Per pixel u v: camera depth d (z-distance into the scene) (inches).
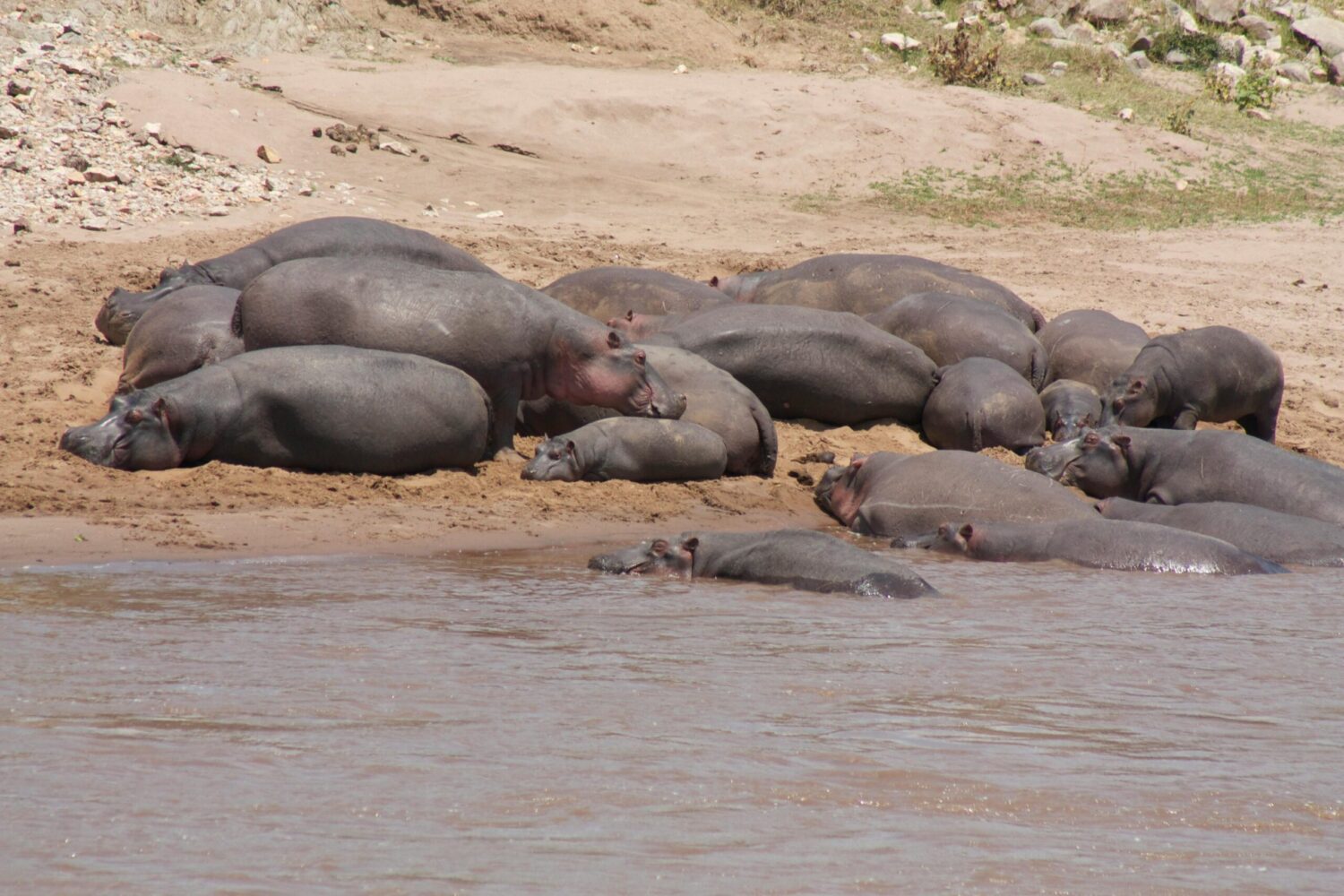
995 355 2262.6
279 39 4559.5
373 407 1742.1
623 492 1820.9
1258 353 2299.5
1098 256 3472.0
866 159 4178.2
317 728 840.9
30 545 1398.9
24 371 2138.3
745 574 1449.3
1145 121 4793.3
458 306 1872.5
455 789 741.3
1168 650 1156.5
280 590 1264.8
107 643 1034.1
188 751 788.0
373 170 3592.5
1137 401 2198.6
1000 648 1145.4
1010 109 4554.6
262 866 626.8
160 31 4387.3
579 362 1897.1
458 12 4975.4
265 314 1866.4
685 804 730.2
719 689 973.2
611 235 3309.5
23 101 3415.4
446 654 1043.9
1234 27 5871.1
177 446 1710.1
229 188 3262.8
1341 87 5433.1
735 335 2117.4
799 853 664.4
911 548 1689.2
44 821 673.0
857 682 1008.9
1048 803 753.6
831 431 2190.0
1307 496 1798.7
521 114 4143.7
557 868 634.8
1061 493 1736.0
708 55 4987.7
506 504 1718.8
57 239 2837.1
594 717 889.5
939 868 650.2
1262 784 797.9
